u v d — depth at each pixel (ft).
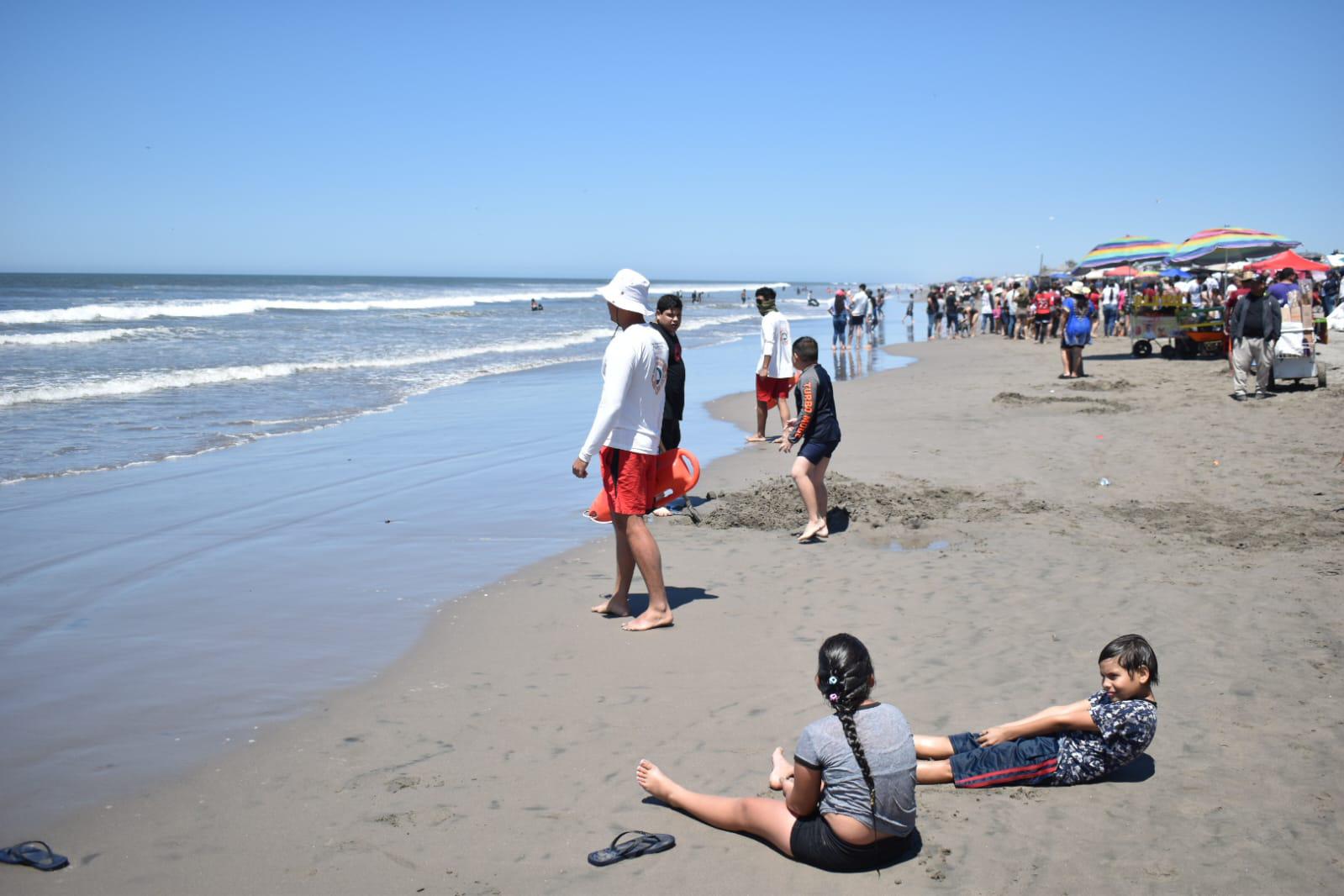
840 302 96.37
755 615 20.81
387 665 18.20
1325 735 14.56
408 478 35.14
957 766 13.67
